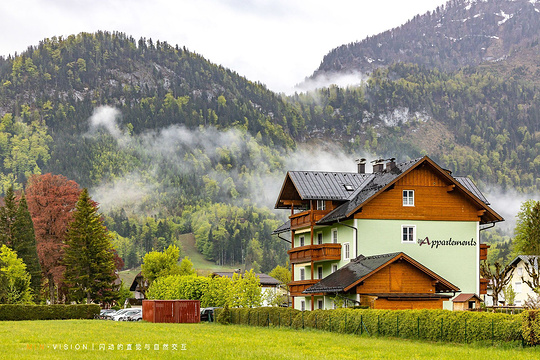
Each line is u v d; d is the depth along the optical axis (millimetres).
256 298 80688
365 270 52188
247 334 44562
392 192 61281
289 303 96438
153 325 57844
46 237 95250
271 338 40781
